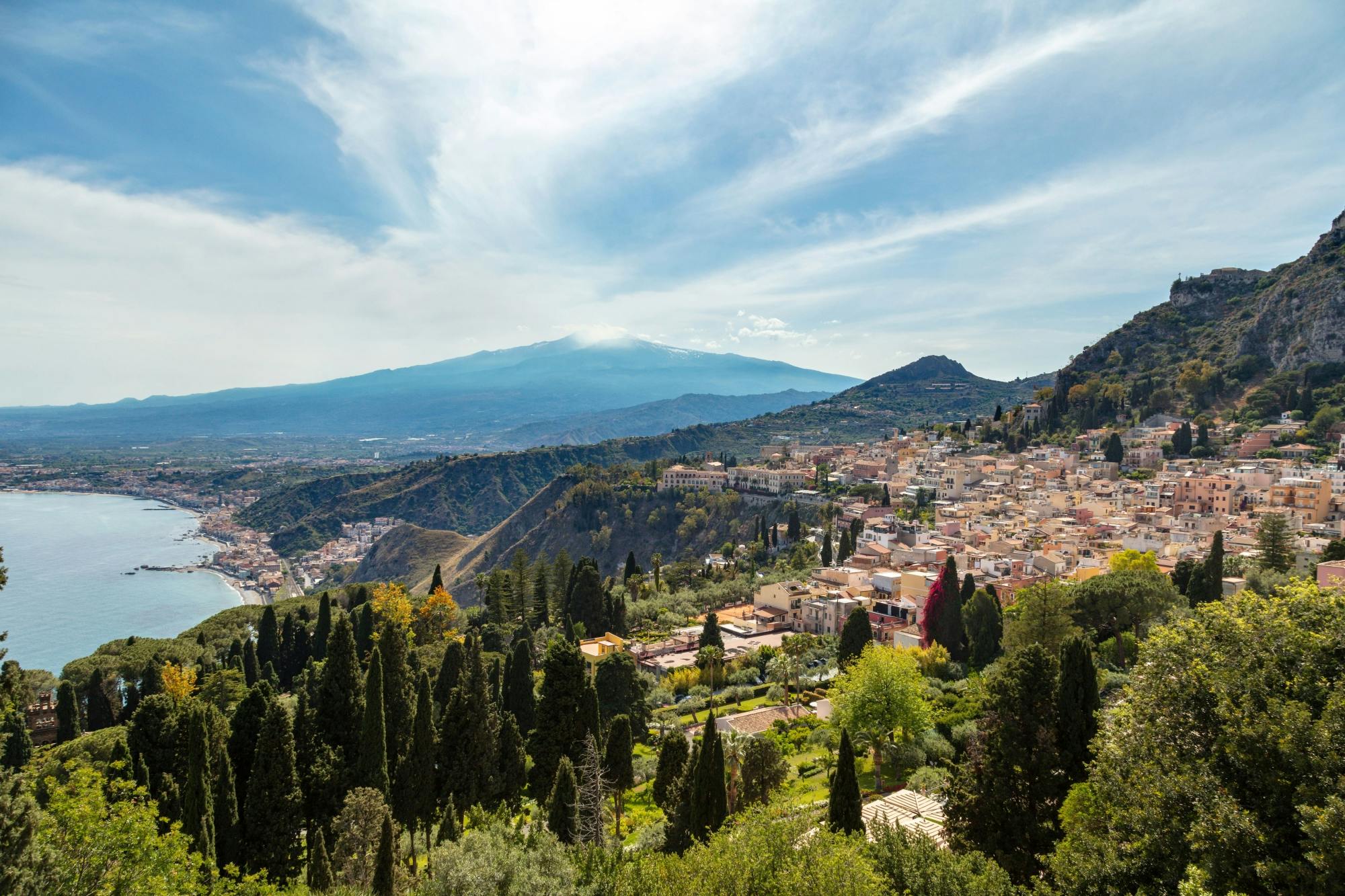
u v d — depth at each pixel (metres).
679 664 108.25
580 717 63.06
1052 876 38.56
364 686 62.09
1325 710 29.36
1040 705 46.12
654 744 83.62
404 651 65.88
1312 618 36.09
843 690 70.62
